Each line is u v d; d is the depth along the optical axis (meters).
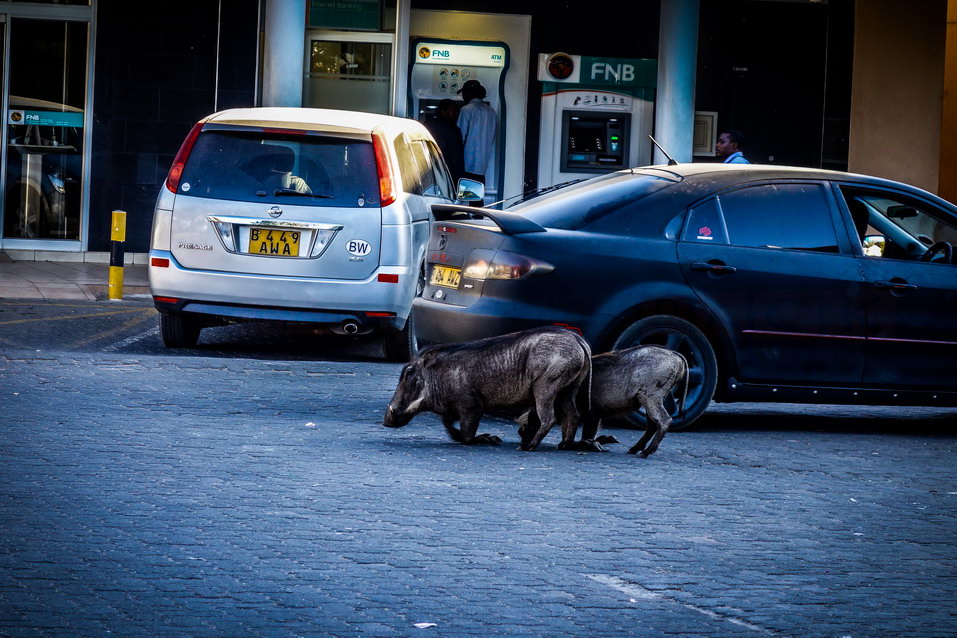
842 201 10.49
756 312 10.09
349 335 15.47
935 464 9.31
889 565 6.61
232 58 20.98
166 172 21.05
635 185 10.33
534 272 9.72
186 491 7.42
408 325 13.09
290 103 18.81
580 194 10.38
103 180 20.98
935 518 7.64
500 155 22.53
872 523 7.45
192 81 20.98
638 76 22.66
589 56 22.55
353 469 8.16
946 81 25.50
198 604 5.57
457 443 9.14
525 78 22.50
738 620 5.64
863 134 22.06
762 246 10.22
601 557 6.50
